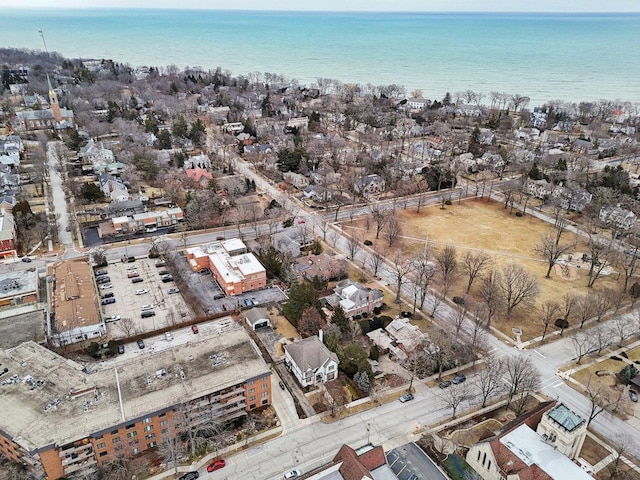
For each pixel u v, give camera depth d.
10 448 74.38
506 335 110.81
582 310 113.69
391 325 109.19
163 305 118.81
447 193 195.75
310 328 105.31
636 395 92.38
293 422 85.94
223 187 188.38
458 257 143.88
